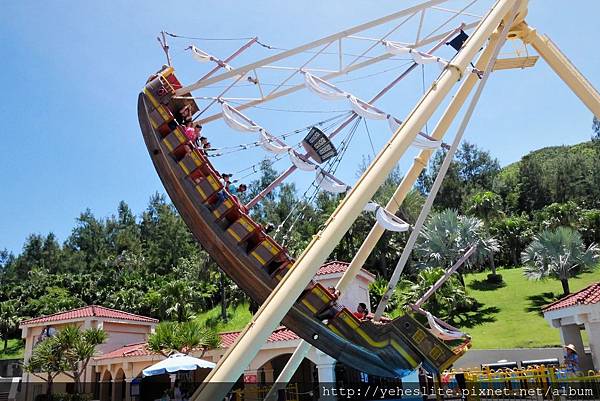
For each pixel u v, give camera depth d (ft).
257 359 90.79
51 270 453.17
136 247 435.12
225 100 52.06
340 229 37.52
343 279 55.47
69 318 126.62
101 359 119.34
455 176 351.87
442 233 212.43
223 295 234.99
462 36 55.11
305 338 41.55
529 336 149.79
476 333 161.07
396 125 46.42
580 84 57.88
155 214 514.68
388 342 41.16
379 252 232.94
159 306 232.12
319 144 48.80
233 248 43.45
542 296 192.54
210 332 108.58
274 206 325.62
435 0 48.42
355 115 50.44
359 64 52.31
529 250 201.36
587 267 192.13
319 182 48.75
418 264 214.69
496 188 362.74
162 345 104.58
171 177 45.73
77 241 506.89
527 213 342.23
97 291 325.21
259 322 34.42
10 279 461.78
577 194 335.88
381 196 241.55
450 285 179.11
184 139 46.11
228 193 45.83
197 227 44.73
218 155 50.70
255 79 52.19
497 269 249.96
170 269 380.17
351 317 41.98
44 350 104.73
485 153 402.11
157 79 48.47
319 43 48.93
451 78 44.78
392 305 176.24
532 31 58.54
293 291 35.37
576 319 74.23
